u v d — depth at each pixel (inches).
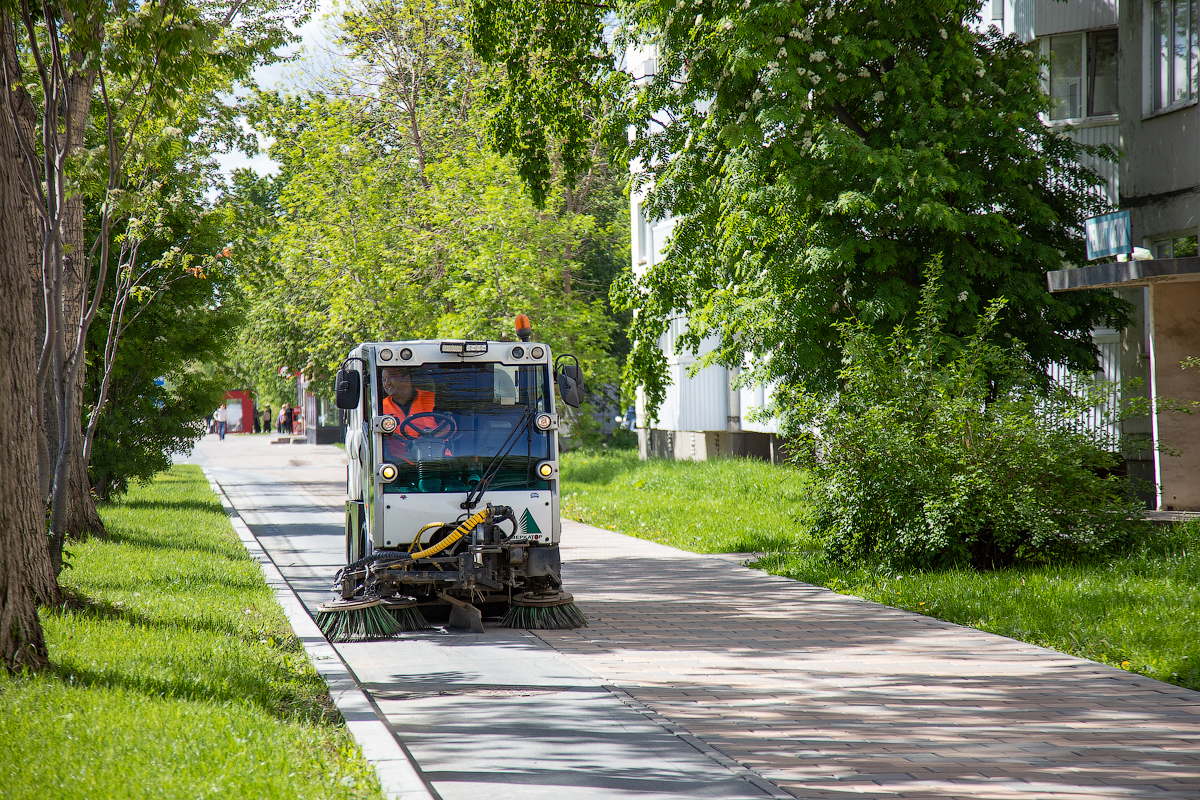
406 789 304.3
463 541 597.6
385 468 590.6
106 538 978.7
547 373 619.2
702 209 997.2
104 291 1229.7
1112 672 460.1
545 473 606.2
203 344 1328.7
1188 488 830.5
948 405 730.2
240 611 624.1
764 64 813.9
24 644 427.5
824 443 789.9
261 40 818.2
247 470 2304.4
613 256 2726.4
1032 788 312.3
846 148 808.9
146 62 585.6
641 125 1039.0
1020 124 866.1
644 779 323.6
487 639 561.0
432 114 2070.6
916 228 878.4
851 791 311.6
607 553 949.8
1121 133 1049.5
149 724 350.9
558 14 1064.8
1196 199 943.0
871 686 443.2
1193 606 553.3
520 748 358.0
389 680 465.7
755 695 430.6
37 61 548.7
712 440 1967.3
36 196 567.2
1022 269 885.8
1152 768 329.4
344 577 579.2
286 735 351.3
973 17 995.9
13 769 303.1
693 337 1048.2
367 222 1857.8
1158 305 832.9
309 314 1973.4
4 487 425.1
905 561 737.6
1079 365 906.1
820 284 860.6
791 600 673.0
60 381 614.2
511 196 1748.3
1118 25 1076.5
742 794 309.1
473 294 1784.0
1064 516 716.7
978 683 444.1
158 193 812.6
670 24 912.9
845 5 872.9
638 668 484.1
